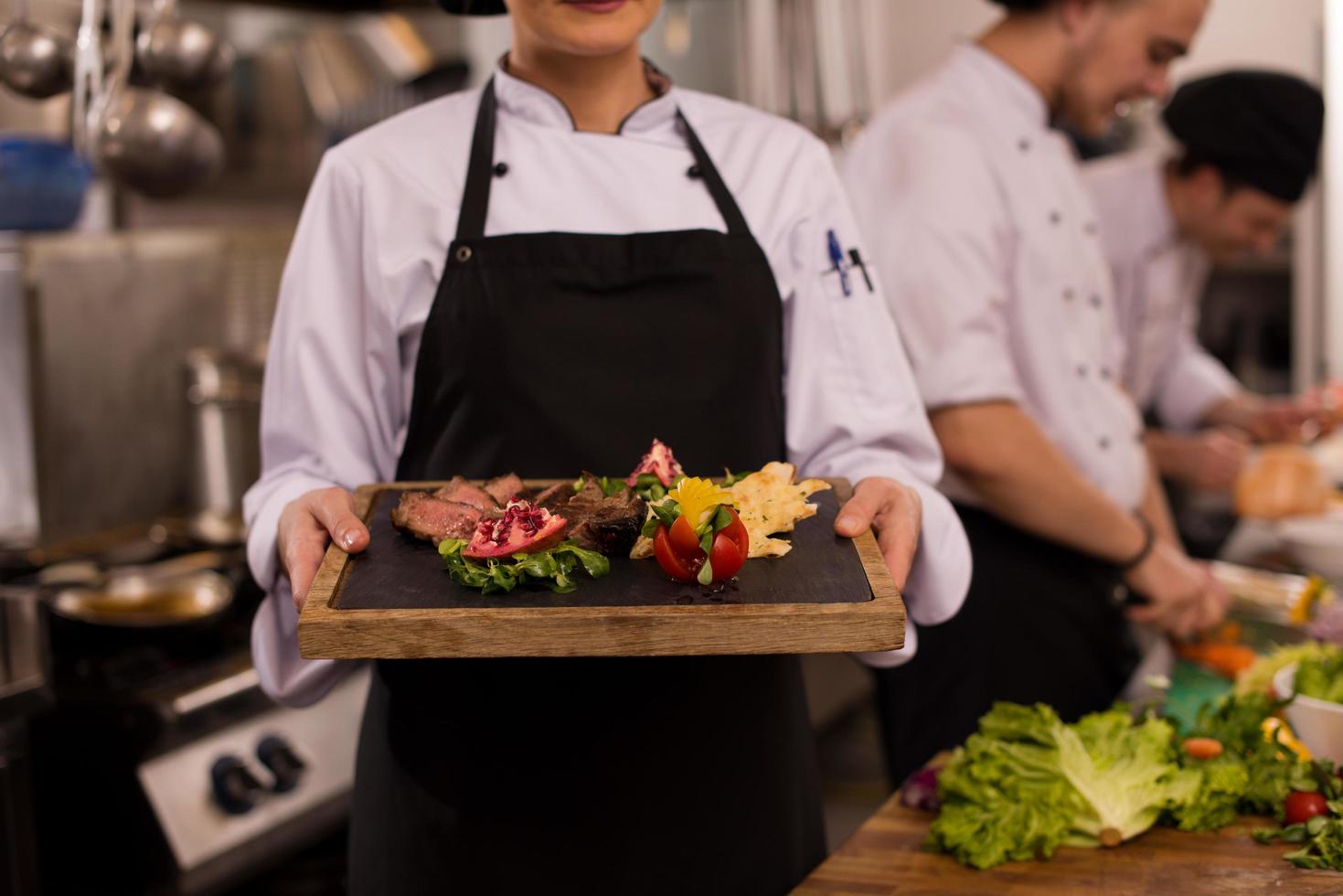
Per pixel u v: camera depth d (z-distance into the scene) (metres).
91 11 1.93
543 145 1.44
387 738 1.44
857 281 1.52
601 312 1.40
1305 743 1.49
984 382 2.00
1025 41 2.14
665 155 1.45
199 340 2.93
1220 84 2.87
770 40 3.12
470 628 1.07
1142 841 1.39
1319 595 2.18
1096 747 1.44
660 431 1.40
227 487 2.74
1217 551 2.90
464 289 1.39
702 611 1.07
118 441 2.77
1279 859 1.33
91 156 1.99
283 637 1.46
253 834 2.17
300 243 1.45
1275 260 4.59
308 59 3.19
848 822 3.16
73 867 2.13
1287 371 4.70
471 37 3.27
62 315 2.63
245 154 3.19
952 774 1.44
